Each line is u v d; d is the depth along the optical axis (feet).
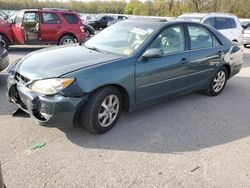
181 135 13.55
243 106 17.98
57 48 15.39
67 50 14.80
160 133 13.60
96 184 9.80
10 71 13.53
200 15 35.99
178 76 15.97
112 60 13.11
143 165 10.98
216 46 18.60
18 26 34.12
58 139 12.42
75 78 11.67
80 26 37.11
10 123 13.60
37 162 10.77
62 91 11.41
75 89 11.60
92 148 11.91
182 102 17.95
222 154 12.09
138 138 12.98
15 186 9.48
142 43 14.34
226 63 19.33
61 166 10.63
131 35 15.25
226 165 11.32
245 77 25.93
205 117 15.84
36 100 11.60
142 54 13.94
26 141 12.12
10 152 11.28
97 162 10.99
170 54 15.39
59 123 11.73
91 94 12.32
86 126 12.63
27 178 9.88
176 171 10.74
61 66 12.35
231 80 24.58
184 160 11.48
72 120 11.87
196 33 17.35
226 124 15.10
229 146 12.79
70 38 36.83
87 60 13.07
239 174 10.80
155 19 16.90
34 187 9.48
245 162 11.60
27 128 13.19
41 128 13.23
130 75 13.33
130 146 12.26
